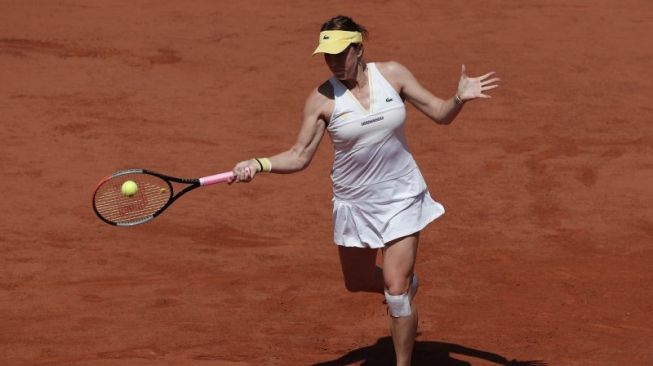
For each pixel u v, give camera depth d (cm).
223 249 3616
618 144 4828
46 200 4100
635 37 6631
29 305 3114
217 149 4769
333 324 2981
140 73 5912
